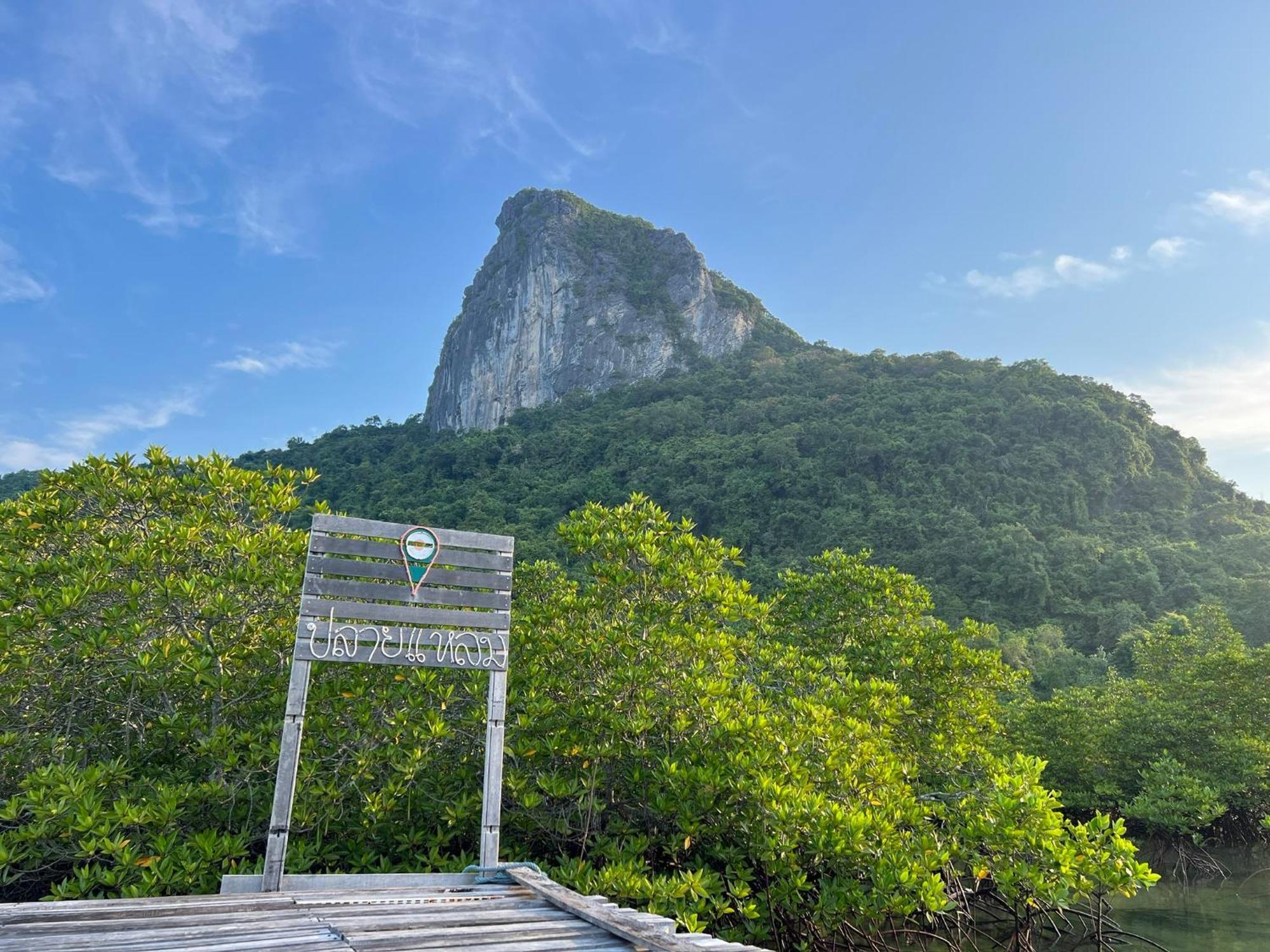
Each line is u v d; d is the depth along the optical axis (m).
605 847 8.36
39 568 7.92
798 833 8.02
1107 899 14.88
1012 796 8.97
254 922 4.45
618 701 9.05
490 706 6.43
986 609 60.53
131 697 7.97
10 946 3.78
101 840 6.49
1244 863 18.83
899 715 12.05
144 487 9.26
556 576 14.43
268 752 7.41
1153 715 20.36
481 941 4.08
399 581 6.33
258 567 8.74
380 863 8.05
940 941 10.49
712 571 11.20
